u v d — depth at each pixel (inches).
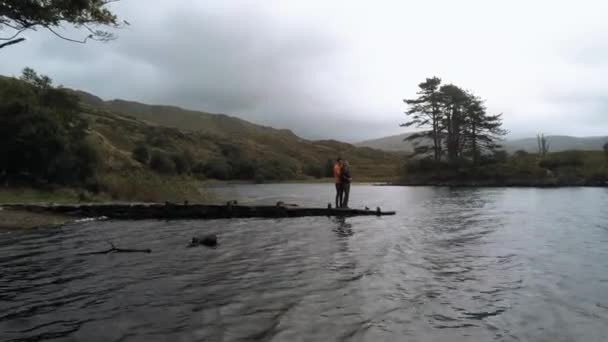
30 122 1095.0
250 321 227.9
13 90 1177.4
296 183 3747.5
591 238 521.3
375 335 208.8
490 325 223.8
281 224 709.3
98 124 4190.5
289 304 258.2
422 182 2696.9
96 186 1171.3
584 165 2298.2
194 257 412.5
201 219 808.3
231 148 5226.4
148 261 392.2
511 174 2337.6
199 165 4013.3
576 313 242.4
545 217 764.6
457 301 265.4
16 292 284.7
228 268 360.8
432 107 2805.1
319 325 222.4
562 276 329.1
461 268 358.3
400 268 358.9
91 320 229.3
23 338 203.6
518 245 473.1
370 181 3631.9
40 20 575.5
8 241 511.8
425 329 217.6
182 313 241.0
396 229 619.5
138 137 4372.5
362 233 581.3
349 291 287.4
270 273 341.4
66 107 1365.7
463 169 2571.4
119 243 501.7
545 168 2391.7
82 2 580.7
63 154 1151.6
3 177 1082.7
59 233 589.0
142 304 257.8
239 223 732.0
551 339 205.2
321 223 717.3
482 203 1134.4
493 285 303.3
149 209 818.2
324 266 368.2
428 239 520.7
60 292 284.8
